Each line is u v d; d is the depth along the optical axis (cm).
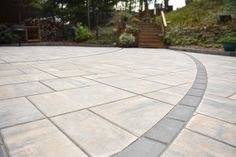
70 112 278
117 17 2003
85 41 1703
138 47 1573
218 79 513
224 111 294
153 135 222
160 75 546
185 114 280
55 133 221
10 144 197
